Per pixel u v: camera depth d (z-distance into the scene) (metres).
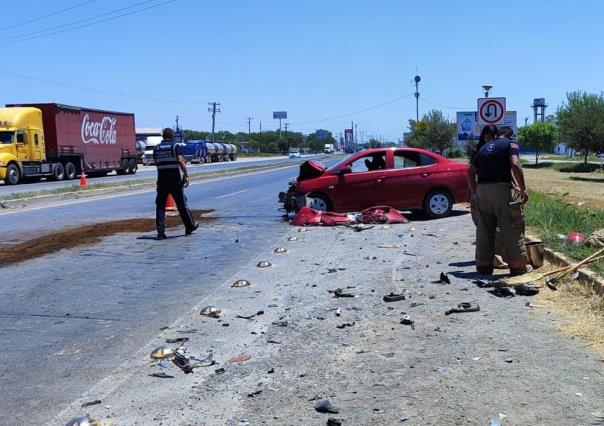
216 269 9.25
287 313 6.73
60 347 5.82
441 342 5.64
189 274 8.92
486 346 5.48
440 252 10.05
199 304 7.20
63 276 8.88
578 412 4.14
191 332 6.16
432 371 4.96
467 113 30.12
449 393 4.52
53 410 4.46
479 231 8.23
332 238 11.93
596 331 5.70
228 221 15.29
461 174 14.69
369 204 14.70
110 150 47.66
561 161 81.25
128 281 8.51
